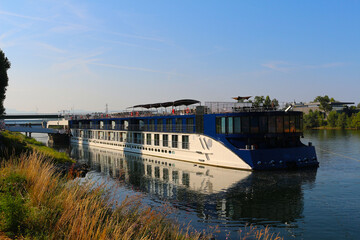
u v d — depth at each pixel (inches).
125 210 465.7
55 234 319.6
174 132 1681.8
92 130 2812.5
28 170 489.1
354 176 1093.8
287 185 969.5
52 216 358.9
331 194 858.8
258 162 1210.6
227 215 702.5
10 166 526.6
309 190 904.9
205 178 1117.7
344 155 1658.5
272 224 645.3
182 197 861.8
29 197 401.7
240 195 869.2
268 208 748.6
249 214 708.0
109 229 352.8
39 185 424.5
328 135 3383.4
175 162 1572.3
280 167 1237.7
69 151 2347.4
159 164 1524.4
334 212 708.0
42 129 3171.8
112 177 1191.6
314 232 598.9
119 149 2332.7
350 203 772.0
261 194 873.5
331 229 611.2
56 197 408.2
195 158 1519.4
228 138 1362.0
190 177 1149.7
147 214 444.8
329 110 5885.8
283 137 1357.0
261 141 1336.1
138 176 1211.9
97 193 476.4
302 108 6501.0
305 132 4146.2
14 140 1320.1
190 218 682.2
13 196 402.0
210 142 1416.1
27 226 335.9
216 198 845.8
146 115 2298.2
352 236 576.7
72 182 509.7
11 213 334.0
